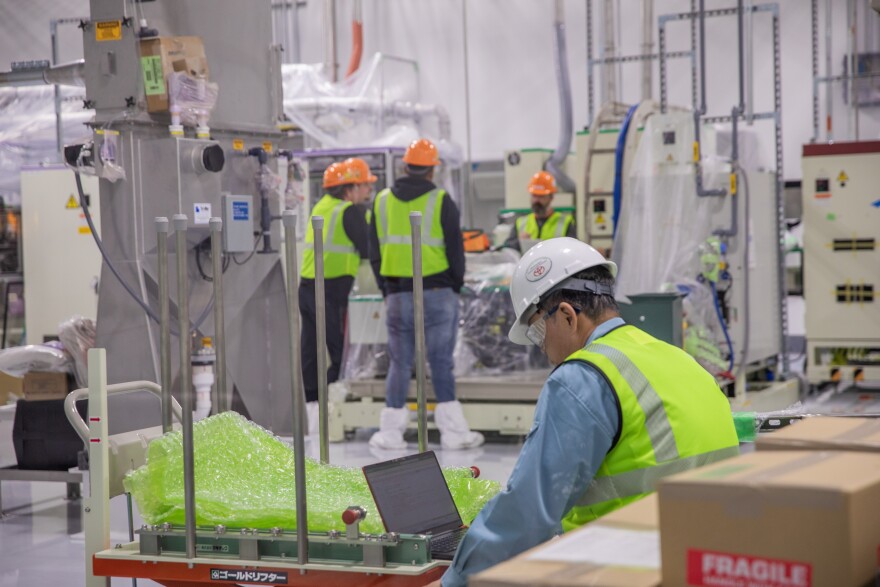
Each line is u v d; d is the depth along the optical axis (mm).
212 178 4766
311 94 9688
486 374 7422
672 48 11484
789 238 9672
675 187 6977
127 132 4594
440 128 10539
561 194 9688
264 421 5223
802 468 1469
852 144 8438
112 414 4691
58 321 8336
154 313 4656
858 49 10703
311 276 7363
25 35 12984
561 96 10172
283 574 2633
